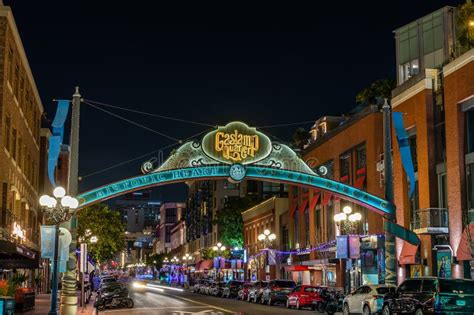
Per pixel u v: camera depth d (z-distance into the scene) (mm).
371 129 47562
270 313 36938
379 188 46375
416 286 25953
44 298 54625
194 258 142625
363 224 49781
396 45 47625
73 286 28000
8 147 41375
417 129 40469
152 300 55781
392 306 27219
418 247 39469
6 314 22688
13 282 31312
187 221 162125
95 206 71500
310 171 34312
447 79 37438
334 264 54594
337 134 54625
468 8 38219
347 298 32281
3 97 37750
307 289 40875
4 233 38062
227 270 101438
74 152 28859
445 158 38531
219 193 121312
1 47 37938
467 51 35344
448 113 37250
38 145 63125
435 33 44000
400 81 46781
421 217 38250
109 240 70500
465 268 34938
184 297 63188
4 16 38000
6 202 40250
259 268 81125
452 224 36344
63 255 24406
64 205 23562
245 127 33844
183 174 32844
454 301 24531
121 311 39531
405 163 35406
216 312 37969
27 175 53531
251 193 110688
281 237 73312
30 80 52594
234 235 99250
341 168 54000
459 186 35812
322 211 57906
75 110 29375
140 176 32281
